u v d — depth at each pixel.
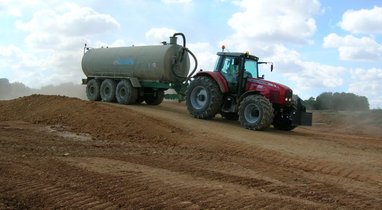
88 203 5.80
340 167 8.72
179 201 5.96
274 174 7.93
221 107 14.56
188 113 16.25
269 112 12.88
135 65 17.98
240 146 10.48
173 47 17.47
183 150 10.22
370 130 17.19
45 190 6.27
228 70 14.39
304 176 7.94
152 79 17.75
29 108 15.59
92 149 9.70
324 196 6.59
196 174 7.56
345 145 11.58
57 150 9.31
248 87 14.05
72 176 7.05
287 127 14.24
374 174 8.30
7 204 5.65
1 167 7.41
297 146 10.89
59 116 13.96
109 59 19.06
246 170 8.15
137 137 11.67
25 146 9.57
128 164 8.12
